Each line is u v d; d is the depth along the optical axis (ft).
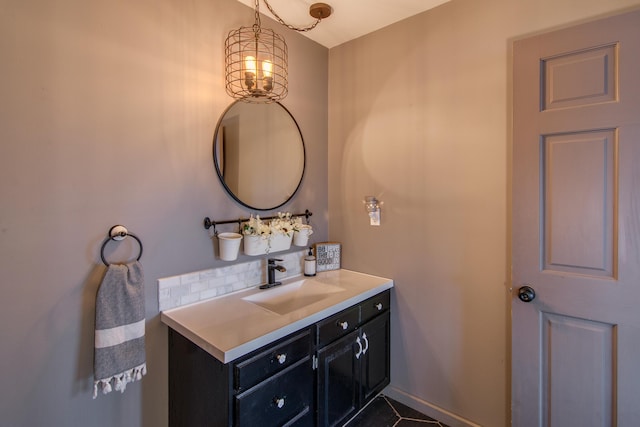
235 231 6.05
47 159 4.05
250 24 6.10
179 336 4.80
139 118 4.81
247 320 4.78
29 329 3.99
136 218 4.81
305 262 7.10
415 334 6.57
